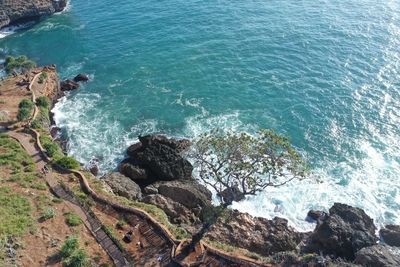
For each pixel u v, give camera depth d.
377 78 84.19
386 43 95.50
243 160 45.75
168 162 63.53
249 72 88.00
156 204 56.50
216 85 84.94
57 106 81.56
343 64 88.94
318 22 105.31
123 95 84.44
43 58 101.44
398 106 76.56
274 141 41.72
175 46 98.81
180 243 47.16
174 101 81.31
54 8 123.19
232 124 74.44
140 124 75.88
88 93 85.88
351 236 50.94
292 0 117.94
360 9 111.38
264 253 51.38
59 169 59.78
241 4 116.00
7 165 58.31
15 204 49.91
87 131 74.25
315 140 70.44
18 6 119.88
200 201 58.78
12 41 110.69
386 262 45.00
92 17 117.38
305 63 89.88
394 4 113.31
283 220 55.28
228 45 97.38
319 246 51.03
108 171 65.56
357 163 65.75
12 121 70.00
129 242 48.53
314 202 59.38
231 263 45.00
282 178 62.28
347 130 72.12
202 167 53.38
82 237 47.59
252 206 58.84
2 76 91.88
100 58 98.12
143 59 95.44
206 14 111.31
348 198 60.00
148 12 115.38
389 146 68.44
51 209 49.88
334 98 79.31
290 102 79.00
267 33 101.12
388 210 58.25
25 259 42.75
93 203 53.59
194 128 74.12
